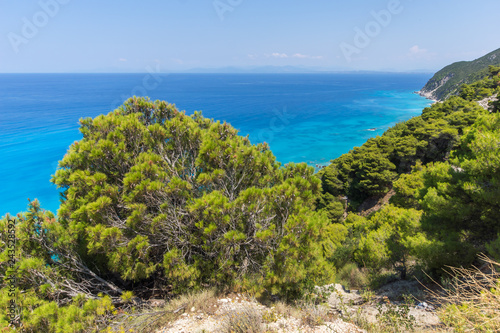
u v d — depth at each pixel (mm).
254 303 7168
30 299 5832
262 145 11836
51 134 91188
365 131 112250
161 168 8086
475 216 9336
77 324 5434
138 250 6840
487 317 4008
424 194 11867
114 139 8344
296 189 7875
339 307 7641
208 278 7973
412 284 10445
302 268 7402
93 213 6848
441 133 47500
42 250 7172
